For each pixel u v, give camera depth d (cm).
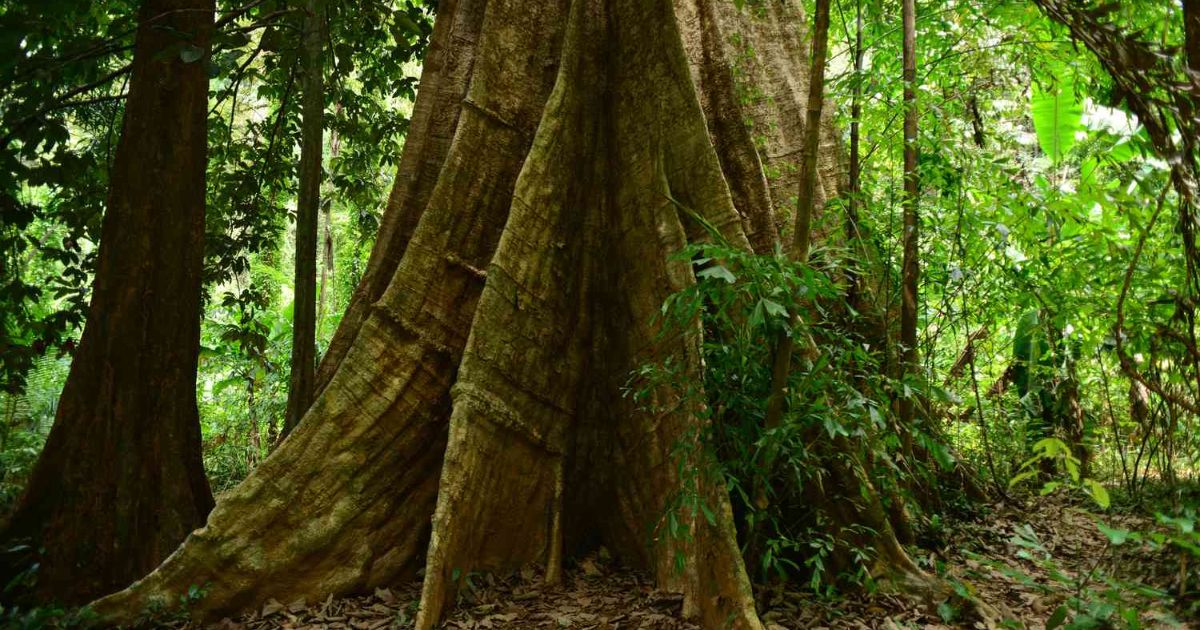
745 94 595
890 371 512
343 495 467
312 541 454
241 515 451
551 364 496
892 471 436
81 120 691
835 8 687
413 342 496
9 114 567
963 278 532
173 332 505
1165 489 400
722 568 377
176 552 443
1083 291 521
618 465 498
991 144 666
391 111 892
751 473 401
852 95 565
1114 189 380
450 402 501
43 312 920
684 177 484
